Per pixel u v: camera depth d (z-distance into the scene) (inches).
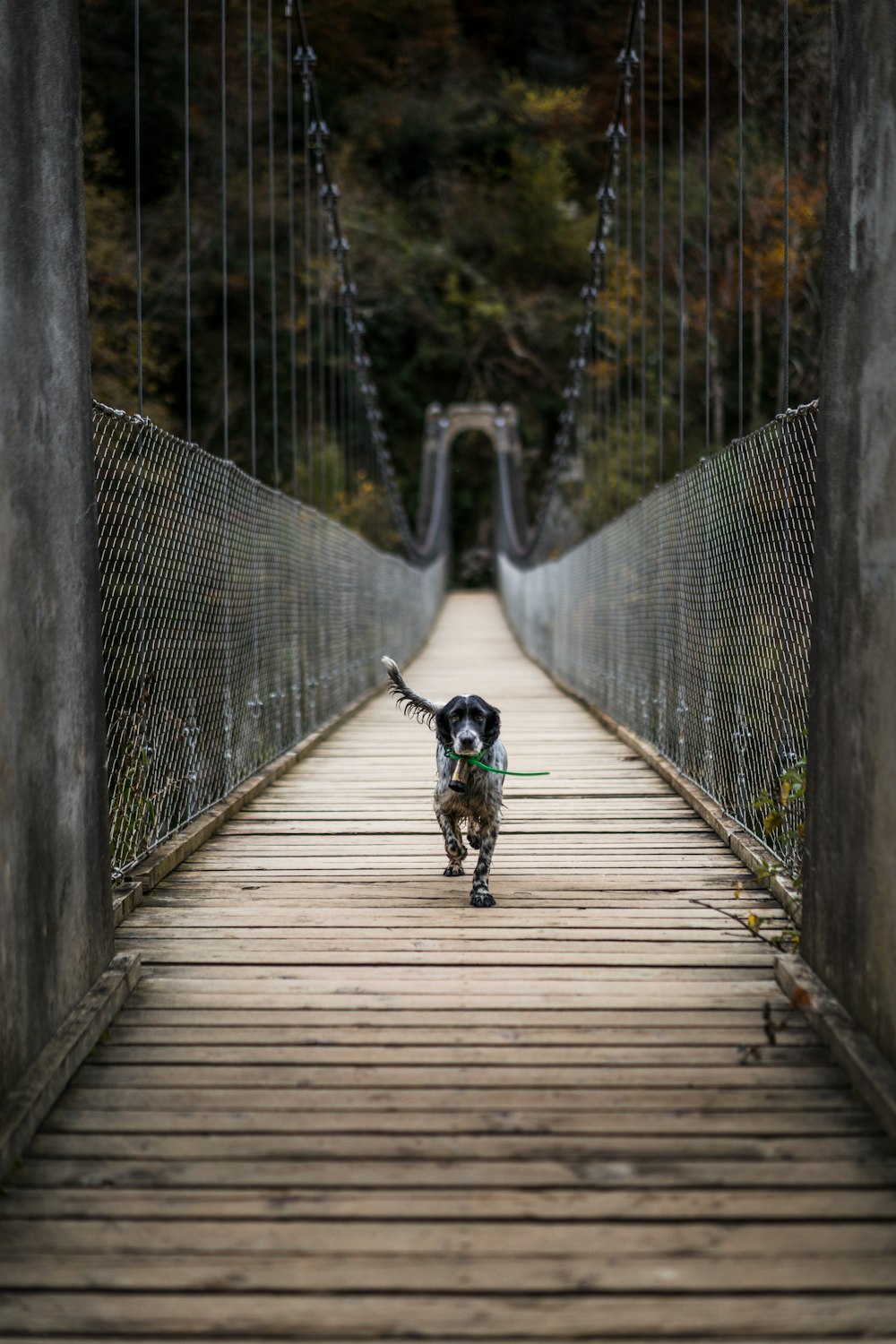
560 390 2456.9
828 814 175.5
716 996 185.5
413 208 2469.2
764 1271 113.5
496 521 2571.4
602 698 620.4
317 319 1477.6
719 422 949.8
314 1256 116.6
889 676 146.8
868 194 156.6
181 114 1336.1
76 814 171.3
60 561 164.2
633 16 689.0
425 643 1321.4
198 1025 174.2
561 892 251.4
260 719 410.6
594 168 2485.2
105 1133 141.3
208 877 265.9
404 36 2433.6
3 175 140.9
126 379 1041.5
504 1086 153.5
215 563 338.6
